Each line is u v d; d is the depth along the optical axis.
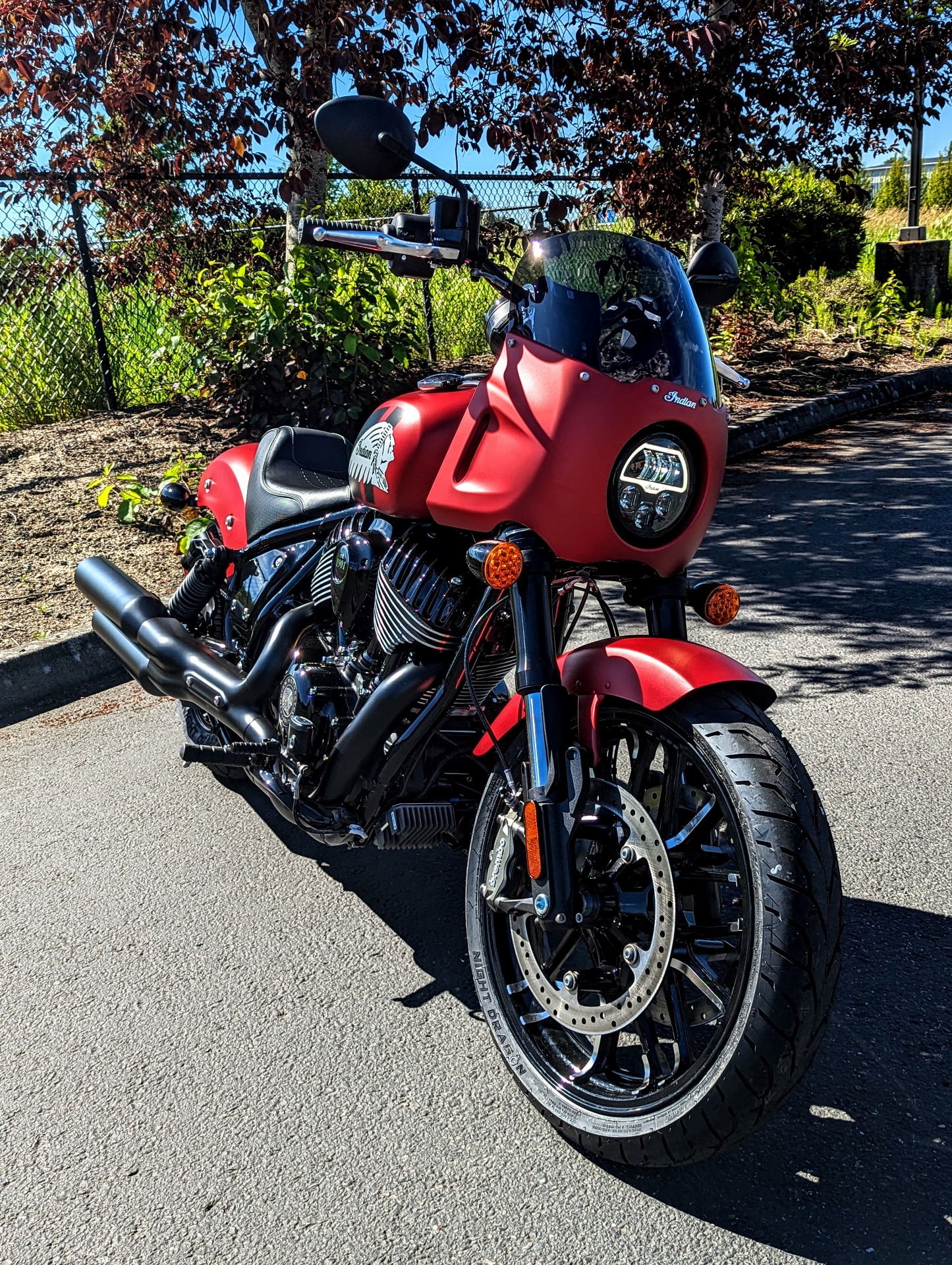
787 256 14.77
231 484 3.78
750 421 9.15
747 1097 1.98
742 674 2.22
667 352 2.37
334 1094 2.51
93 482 7.02
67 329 8.75
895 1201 2.14
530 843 2.25
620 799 2.28
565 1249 2.07
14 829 3.79
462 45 7.12
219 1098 2.50
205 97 7.50
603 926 2.28
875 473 7.87
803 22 8.62
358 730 2.73
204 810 3.89
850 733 4.07
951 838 3.37
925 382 11.11
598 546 2.36
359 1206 2.19
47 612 5.52
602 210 9.16
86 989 2.92
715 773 2.14
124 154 8.27
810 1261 2.01
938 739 3.98
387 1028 2.73
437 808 2.74
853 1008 2.68
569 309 2.36
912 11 9.16
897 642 4.88
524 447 2.35
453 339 11.13
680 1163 2.12
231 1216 2.18
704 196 10.44
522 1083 2.42
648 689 2.22
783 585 5.71
